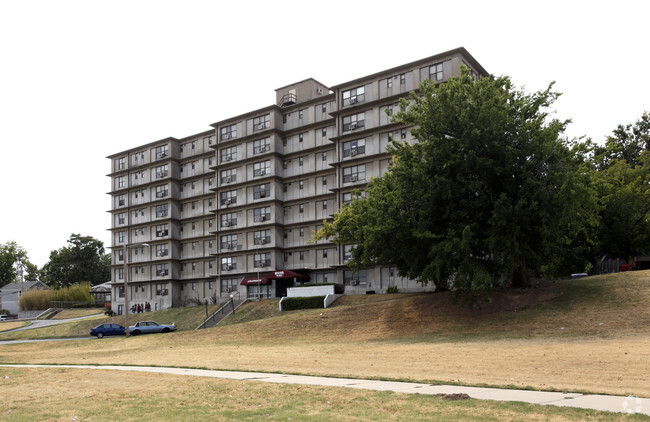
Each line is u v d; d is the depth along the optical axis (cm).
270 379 1605
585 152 3316
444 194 3164
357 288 5578
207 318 5475
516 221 3133
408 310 3584
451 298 3597
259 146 6625
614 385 1291
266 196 6456
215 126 7088
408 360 2017
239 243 6669
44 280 13025
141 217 8088
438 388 1320
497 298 3409
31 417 1079
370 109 5625
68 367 2220
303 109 6406
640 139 6303
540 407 1030
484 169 3206
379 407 1090
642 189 4719
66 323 6562
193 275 7500
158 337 4250
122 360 2598
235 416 1040
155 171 7969
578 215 3341
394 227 3228
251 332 3781
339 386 1399
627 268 4228
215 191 7062
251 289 6500
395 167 3388
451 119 3275
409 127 5325
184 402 1219
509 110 3278
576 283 3434
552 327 2695
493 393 1220
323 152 6162
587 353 1881
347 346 2780
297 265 6238
